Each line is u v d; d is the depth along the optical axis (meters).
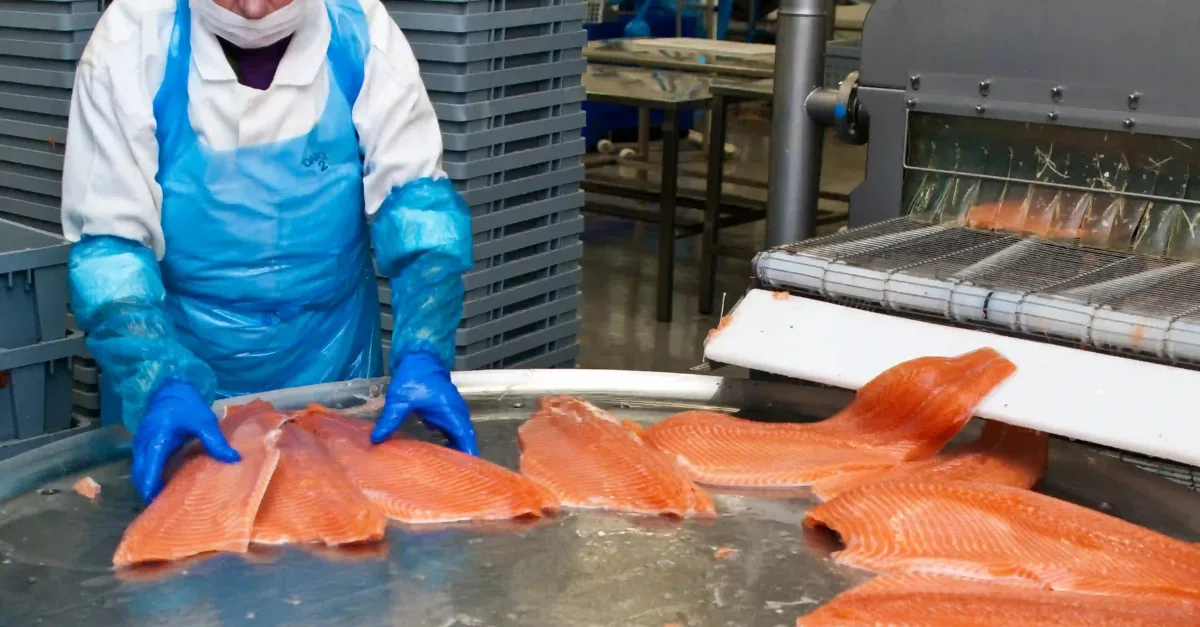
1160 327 1.71
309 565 1.58
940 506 1.68
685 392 2.23
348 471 1.82
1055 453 1.97
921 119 2.36
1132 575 1.53
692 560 1.62
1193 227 2.13
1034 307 1.83
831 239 2.25
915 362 1.94
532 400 2.19
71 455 1.88
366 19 2.14
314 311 2.25
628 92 5.51
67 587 1.51
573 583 1.55
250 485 1.70
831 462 1.87
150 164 1.99
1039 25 2.12
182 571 1.56
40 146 2.88
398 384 1.95
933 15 2.24
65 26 2.67
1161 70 2.01
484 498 1.74
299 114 2.07
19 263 2.51
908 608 1.45
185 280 2.14
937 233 2.30
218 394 2.28
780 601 1.52
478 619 1.46
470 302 2.72
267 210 2.08
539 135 2.80
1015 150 2.29
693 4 8.20
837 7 8.18
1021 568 1.55
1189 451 1.62
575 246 3.00
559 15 2.75
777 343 2.02
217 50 1.99
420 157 2.15
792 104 2.49
